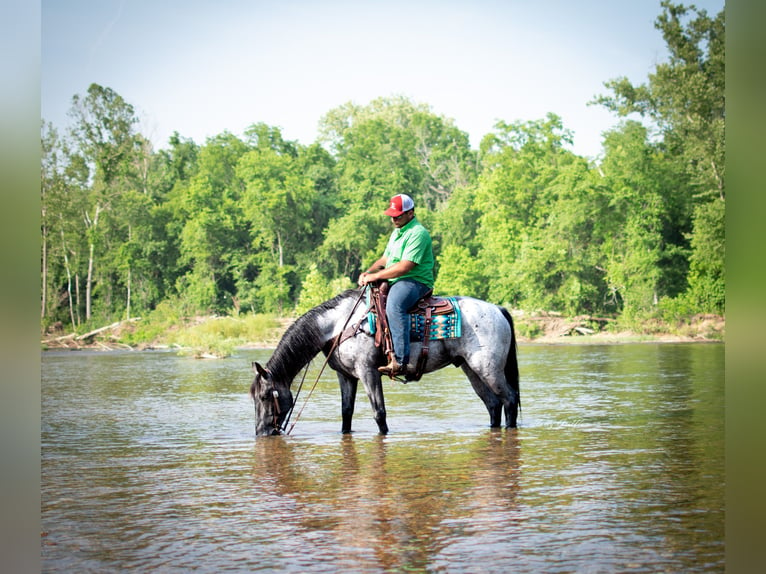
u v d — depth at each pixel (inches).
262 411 322.7
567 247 1508.4
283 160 1923.0
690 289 1369.3
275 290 1787.6
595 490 213.5
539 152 1733.5
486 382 322.7
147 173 1930.4
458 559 158.6
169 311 1674.5
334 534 177.2
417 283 314.7
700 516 186.2
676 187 1534.2
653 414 371.2
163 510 202.8
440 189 2373.3
